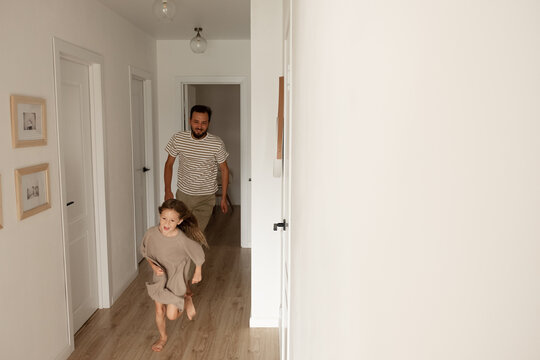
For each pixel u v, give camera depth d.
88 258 3.62
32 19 2.57
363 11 0.51
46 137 2.71
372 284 0.48
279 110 2.70
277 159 2.72
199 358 2.98
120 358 2.98
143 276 4.71
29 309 2.52
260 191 3.32
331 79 0.73
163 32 5.13
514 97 0.25
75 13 3.20
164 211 3.06
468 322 0.30
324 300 0.82
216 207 8.35
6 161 2.29
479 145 0.28
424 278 0.35
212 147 4.10
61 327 2.91
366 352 0.50
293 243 1.72
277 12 3.13
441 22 0.32
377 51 0.45
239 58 5.68
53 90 2.83
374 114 0.46
